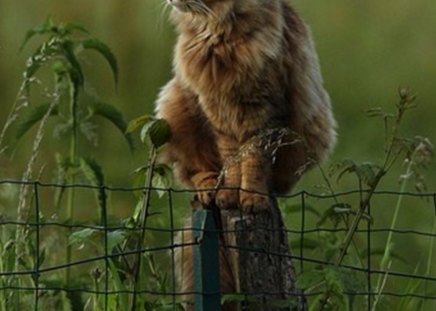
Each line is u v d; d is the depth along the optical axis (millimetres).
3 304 12023
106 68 25469
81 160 14023
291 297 11773
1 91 24375
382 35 28203
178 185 14227
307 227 18484
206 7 13414
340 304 12336
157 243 14609
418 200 21266
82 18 26141
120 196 19562
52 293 13031
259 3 13492
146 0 26344
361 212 11562
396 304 15062
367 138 25078
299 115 13883
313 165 14414
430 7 28906
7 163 16719
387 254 13172
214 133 13789
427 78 27234
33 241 13172
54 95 13375
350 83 27188
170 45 26016
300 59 13867
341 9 28516
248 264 11672
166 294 11516
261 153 13258
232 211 12359
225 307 12445
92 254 14750
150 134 11992
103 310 12016
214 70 13555
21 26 25562
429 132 25594
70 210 14344
